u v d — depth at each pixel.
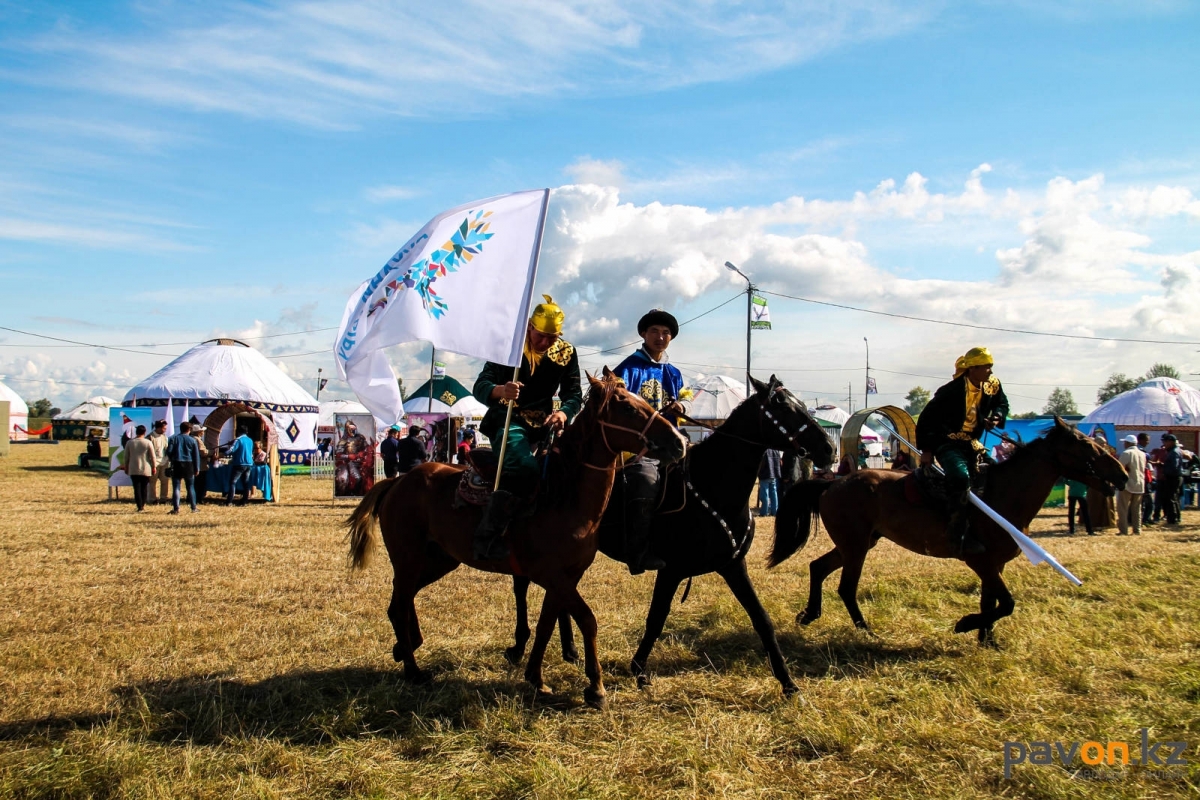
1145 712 4.98
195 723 4.86
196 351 31.64
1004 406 7.12
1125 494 15.23
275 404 31.53
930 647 6.59
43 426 79.06
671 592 5.80
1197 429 26.73
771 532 15.41
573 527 5.16
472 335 5.61
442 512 5.72
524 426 5.65
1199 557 11.08
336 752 4.45
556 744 4.59
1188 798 3.92
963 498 6.61
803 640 6.82
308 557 11.29
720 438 5.72
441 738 4.62
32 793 3.88
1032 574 9.56
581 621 5.23
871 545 7.46
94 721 4.91
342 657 6.29
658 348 6.37
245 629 7.16
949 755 4.40
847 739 4.52
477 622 7.43
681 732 4.72
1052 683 5.55
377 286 5.99
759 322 28.05
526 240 5.71
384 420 6.13
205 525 14.99
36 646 6.49
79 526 14.51
